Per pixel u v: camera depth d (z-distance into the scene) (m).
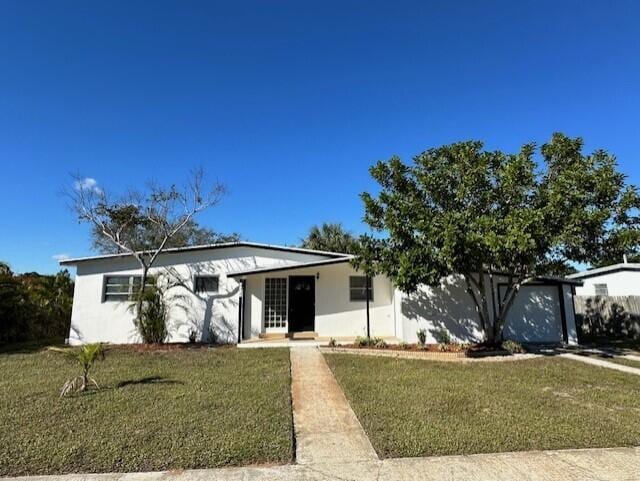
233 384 8.12
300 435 5.48
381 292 16.61
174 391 7.51
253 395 7.25
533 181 11.81
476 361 11.18
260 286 16.22
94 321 15.54
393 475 4.27
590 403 7.00
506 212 12.04
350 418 6.20
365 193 13.15
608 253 11.43
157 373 9.22
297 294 16.55
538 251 11.16
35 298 17.73
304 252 16.47
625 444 5.09
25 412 6.18
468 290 13.59
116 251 26.91
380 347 12.96
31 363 10.65
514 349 12.64
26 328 16.53
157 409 6.36
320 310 16.23
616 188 11.05
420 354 11.85
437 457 4.70
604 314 19.05
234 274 14.84
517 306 15.26
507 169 11.56
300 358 11.34
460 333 14.66
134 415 6.06
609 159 11.61
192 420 5.84
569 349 13.65
